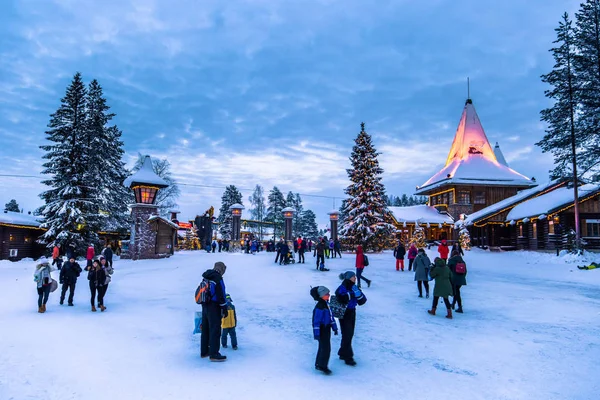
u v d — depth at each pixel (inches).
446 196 2148.1
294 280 707.4
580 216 1362.0
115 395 212.4
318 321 258.5
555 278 799.1
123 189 1640.0
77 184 1266.0
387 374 256.8
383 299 532.1
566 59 1266.0
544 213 1352.1
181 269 878.4
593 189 1320.1
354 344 326.0
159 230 1285.7
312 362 278.5
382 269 913.5
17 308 462.0
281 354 295.7
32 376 238.4
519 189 2112.5
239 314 434.0
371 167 1615.4
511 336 350.6
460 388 234.1
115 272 831.1
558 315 438.9
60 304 487.2
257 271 840.3
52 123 1277.1
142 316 416.8
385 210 1662.2
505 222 1632.6
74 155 1262.3
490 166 2158.0
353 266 961.5
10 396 208.4
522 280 765.9
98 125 1512.1
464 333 360.8
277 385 232.1
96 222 1272.1
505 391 230.4
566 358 291.9
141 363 266.7
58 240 1179.9
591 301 526.0
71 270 483.8
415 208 2176.4
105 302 502.3
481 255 1348.4
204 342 283.1
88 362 265.7
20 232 1288.1
